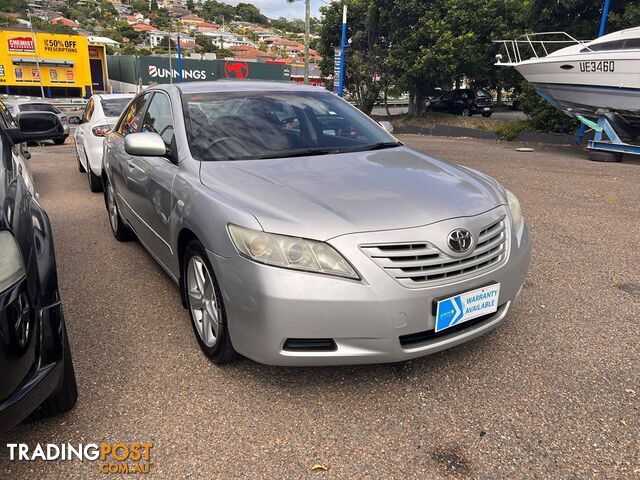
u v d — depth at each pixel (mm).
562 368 2879
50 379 2057
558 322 3428
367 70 23125
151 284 4105
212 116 3555
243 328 2484
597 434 2346
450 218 2562
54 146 15141
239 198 2641
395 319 2373
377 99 24891
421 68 20125
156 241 3645
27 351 1971
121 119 5105
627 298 3816
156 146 3301
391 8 21156
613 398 2607
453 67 19531
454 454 2229
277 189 2713
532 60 13047
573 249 4969
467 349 3080
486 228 2678
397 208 2559
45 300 2129
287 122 3684
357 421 2443
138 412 2502
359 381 2758
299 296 2312
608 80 11492
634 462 2176
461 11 19531
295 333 2354
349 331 2357
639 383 2734
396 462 2184
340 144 3645
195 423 2426
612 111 11789
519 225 3059
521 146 14680
